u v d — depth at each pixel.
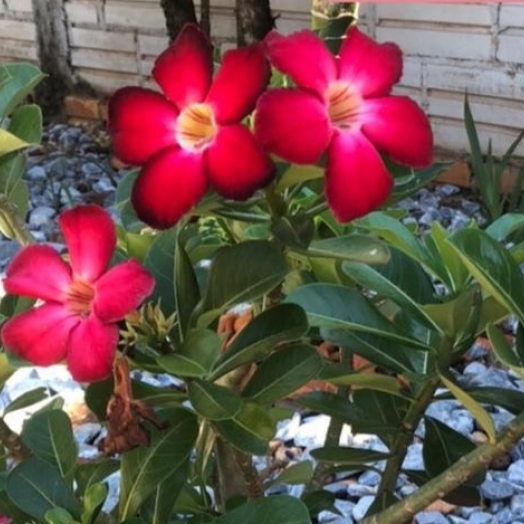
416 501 0.57
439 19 1.95
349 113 0.46
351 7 0.61
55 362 0.47
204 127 0.45
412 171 0.50
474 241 0.51
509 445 0.53
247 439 0.52
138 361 0.51
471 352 1.39
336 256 0.49
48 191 2.12
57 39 2.57
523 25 1.86
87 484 0.60
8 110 0.58
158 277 0.58
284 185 0.48
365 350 0.63
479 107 1.97
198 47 0.45
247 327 0.53
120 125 0.45
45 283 0.47
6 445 0.63
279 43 0.45
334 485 1.14
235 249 0.52
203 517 0.68
